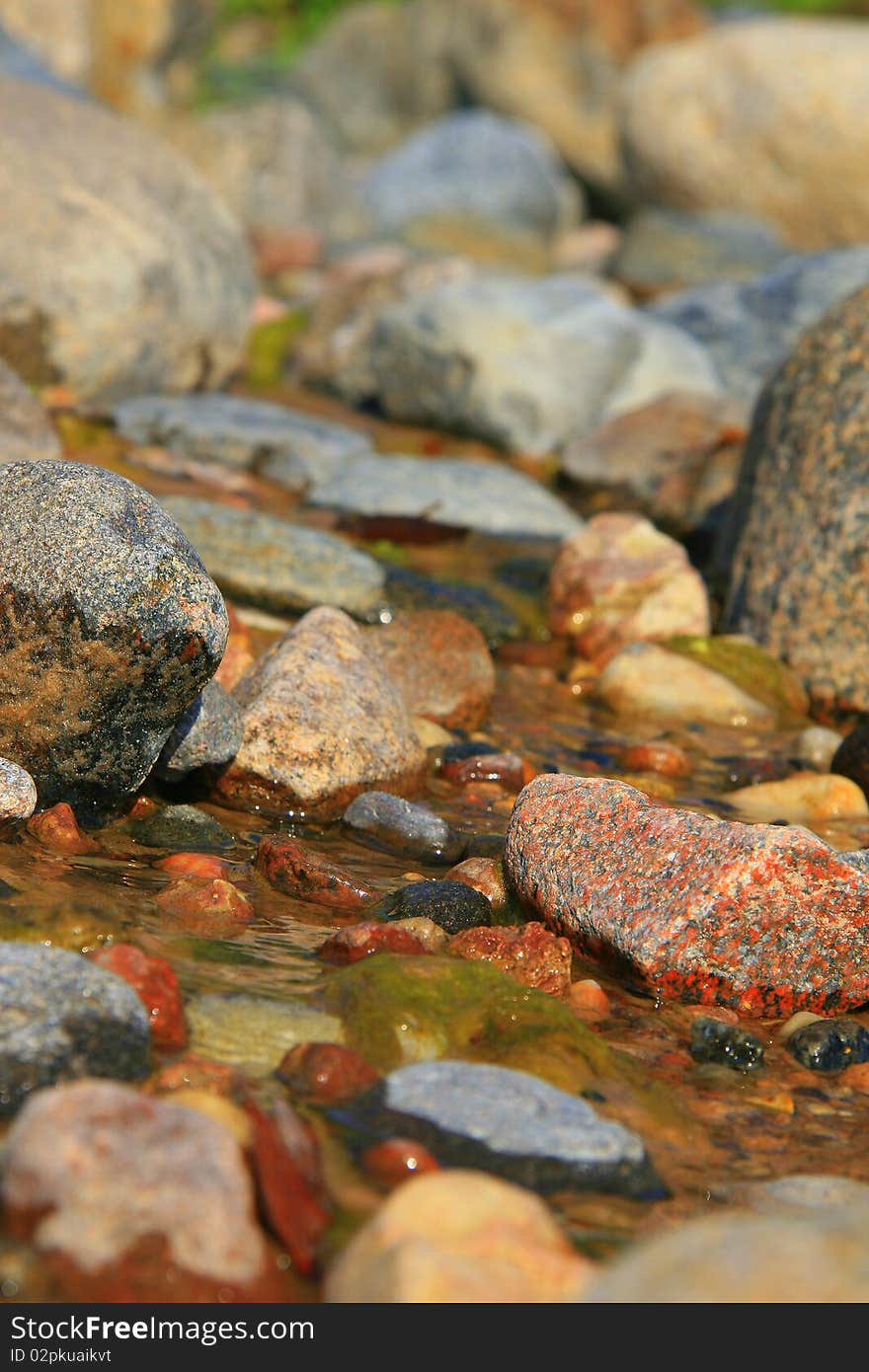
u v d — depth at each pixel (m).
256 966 5.50
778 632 9.91
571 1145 4.50
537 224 26.19
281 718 7.21
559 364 13.70
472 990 5.30
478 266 18.47
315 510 11.39
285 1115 4.34
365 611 9.48
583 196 28.80
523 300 14.20
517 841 6.47
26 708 6.31
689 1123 4.97
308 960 5.62
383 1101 4.63
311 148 22.53
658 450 12.67
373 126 31.09
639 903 5.93
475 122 26.38
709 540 12.14
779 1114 5.14
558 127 28.53
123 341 12.16
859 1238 3.59
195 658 6.33
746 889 5.78
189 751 6.96
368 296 15.52
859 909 5.85
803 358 10.47
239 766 7.11
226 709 7.11
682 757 8.51
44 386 11.93
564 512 12.02
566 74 28.62
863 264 15.84
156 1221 3.79
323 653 7.57
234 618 8.69
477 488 11.88
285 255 19.88
